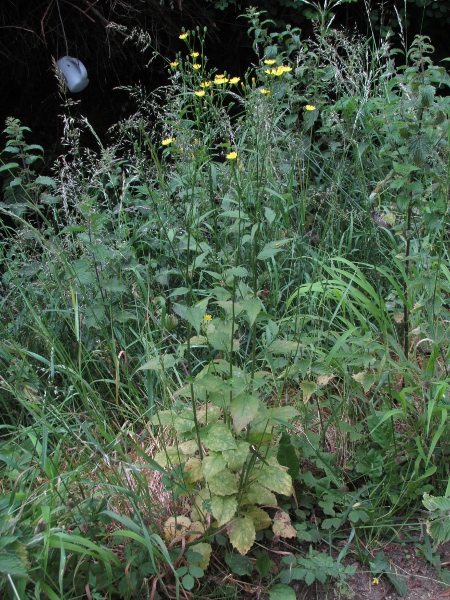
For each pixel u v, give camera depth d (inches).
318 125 186.2
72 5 212.5
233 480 85.6
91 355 123.3
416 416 107.0
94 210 124.2
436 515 87.0
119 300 127.0
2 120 237.5
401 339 121.3
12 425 111.9
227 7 243.1
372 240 149.6
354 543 95.2
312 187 158.4
